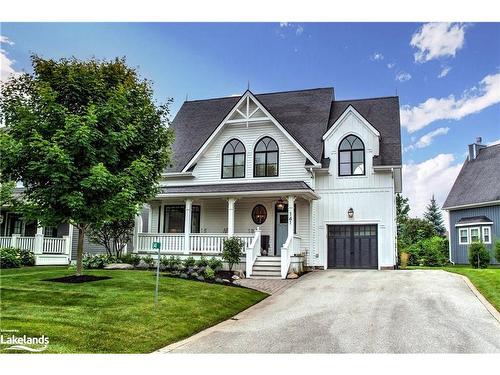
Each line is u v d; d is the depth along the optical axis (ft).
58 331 26.89
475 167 116.47
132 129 43.34
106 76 48.26
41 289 38.58
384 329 31.12
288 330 31.78
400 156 73.26
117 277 47.70
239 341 28.86
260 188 69.15
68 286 40.40
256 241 66.33
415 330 30.63
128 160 46.47
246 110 79.15
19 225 88.63
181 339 29.45
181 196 70.28
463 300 40.86
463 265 104.01
